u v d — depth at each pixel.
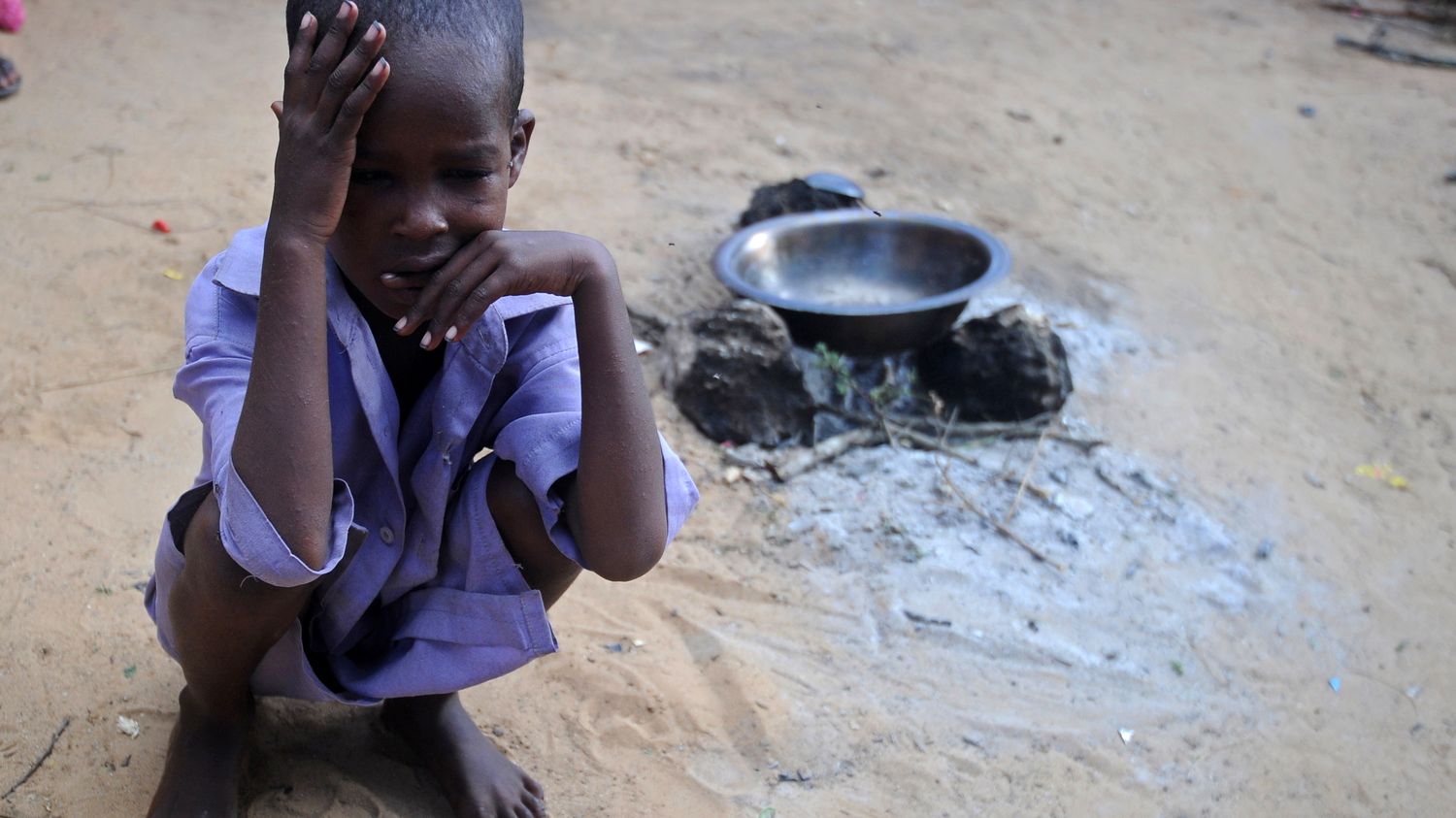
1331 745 2.94
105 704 2.35
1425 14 8.59
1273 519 3.75
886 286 4.38
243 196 4.39
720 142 5.48
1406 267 5.42
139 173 4.44
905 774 2.60
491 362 1.87
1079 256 5.06
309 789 2.21
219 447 1.70
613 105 5.67
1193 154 6.19
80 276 3.78
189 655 1.89
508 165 1.69
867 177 5.39
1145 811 2.64
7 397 3.22
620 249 4.45
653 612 2.93
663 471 1.87
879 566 3.26
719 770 2.51
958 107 6.27
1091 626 3.19
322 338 1.59
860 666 2.91
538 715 2.53
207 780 2.03
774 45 6.76
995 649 3.05
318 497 1.61
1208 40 7.82
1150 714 2.93
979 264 4.21
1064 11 8.02
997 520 3.51
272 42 5.81
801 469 3.56
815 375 3.95
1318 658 3.24
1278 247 5.43
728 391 3.63
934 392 3.99
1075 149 6.03
